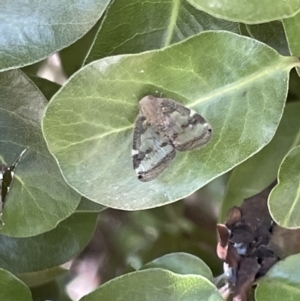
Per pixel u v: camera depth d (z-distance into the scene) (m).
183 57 0.07
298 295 0.08
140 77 0.07
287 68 0.08
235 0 0.07
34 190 0.09
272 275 0.09
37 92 0.08
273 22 0.09
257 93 0.08
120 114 0.08
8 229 0.09
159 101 0.08
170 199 0.08
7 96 0.08
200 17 0.08
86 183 0.08
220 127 0.08
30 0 0.07
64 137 0.08
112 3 0.08
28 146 0.08
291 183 0.08
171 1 0.08
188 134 0.08
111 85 0.07
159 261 0.09
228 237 0.09
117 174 0.08
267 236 0.09
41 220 0.09
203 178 0.08
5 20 0.07
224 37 0.07
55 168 0.09
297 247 0.09
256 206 0.09
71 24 0.07
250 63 0.08
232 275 0.09
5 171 0.08
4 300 0.08
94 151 0.08
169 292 0.08
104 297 0.08
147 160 0.08
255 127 0.08
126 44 0.08
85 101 0.07
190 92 0.08
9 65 0.07
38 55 0.08
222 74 0.08
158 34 0.08
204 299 0.09
